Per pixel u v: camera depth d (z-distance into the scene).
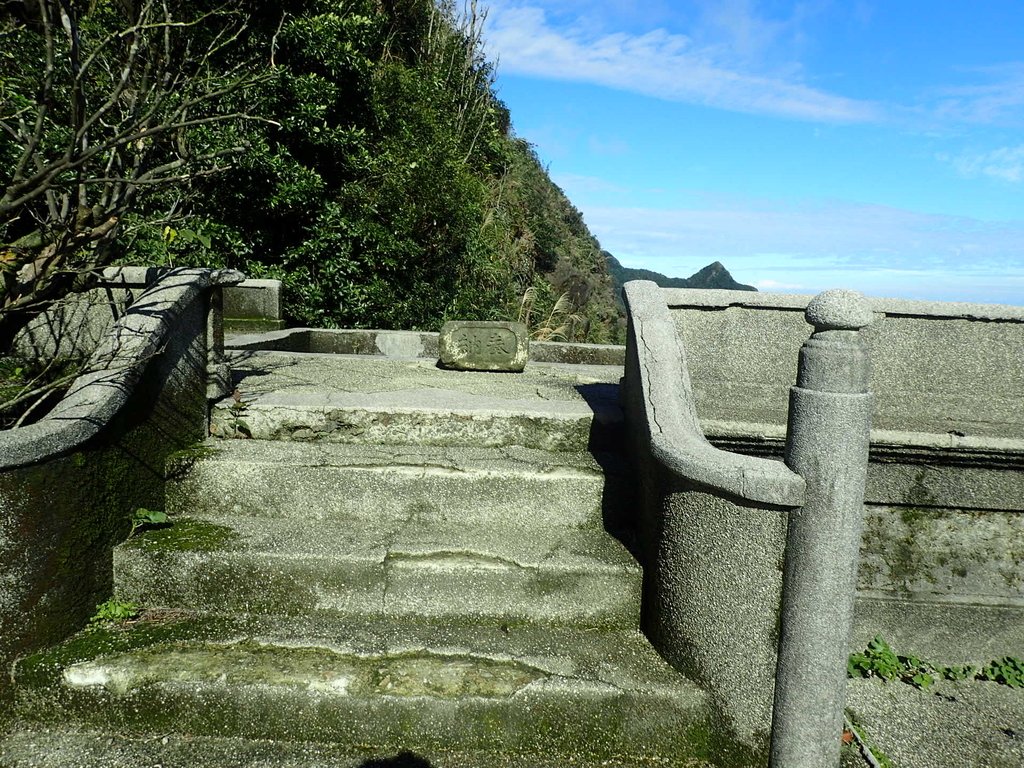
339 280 9.81
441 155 11.16
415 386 4.29
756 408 3.71
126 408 2.78
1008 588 3.35
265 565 2.73
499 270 12.93
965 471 3.26
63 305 3.27
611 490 3.14
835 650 2.19
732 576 2.29
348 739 2.33
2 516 2.25
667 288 3.74
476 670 2.43
